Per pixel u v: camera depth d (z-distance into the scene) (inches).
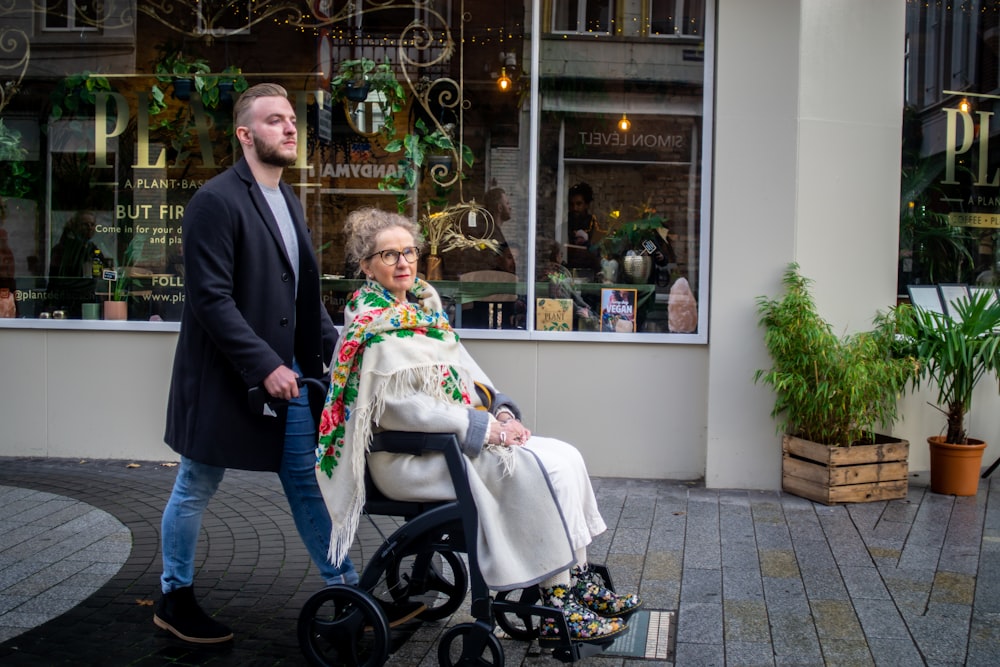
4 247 258.5
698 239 240.7
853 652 139.9
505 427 128.3
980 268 253.3
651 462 242.2
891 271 236.5
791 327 219.8
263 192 143.3
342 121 251.1
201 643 141.0
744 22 228.1
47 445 255.3
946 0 247.0
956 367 223.6
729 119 229.5
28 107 259.1
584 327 244.8
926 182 249.0
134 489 226.4
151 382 253.4
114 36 256.2
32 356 255.1
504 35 246.1
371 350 127.3
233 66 253.9
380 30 249.9
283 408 140.6
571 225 245.8
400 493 128.6
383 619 127.7
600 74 243.1
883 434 241.3
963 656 138.4
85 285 256.7
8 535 191.3
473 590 124.1
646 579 170.7
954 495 227.8
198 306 133.4
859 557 182.7
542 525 124.3
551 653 134.6
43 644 140.3
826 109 230.7
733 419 232.7
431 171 249.3
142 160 256.8
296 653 139.2
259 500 219.8
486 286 247.1
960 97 249.8
